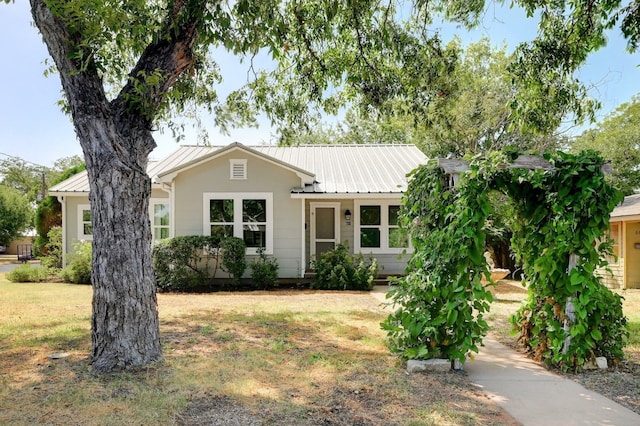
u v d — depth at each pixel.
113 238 4.70
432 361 4.82
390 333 5.18
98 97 4.68
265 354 5.38
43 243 16.70
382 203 14.22
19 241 37.69
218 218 13.00
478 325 4.90
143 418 3.45
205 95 8.13
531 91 7.63
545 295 5.27
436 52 7.77
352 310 8.78
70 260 13.99
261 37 5.84
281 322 7.49
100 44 4.67
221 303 9.79
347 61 7.99
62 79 4.68
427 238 5.23
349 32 7.79
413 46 7.61
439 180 5.14
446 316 4.80
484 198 4.72
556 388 4.31
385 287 13.00
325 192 12.77
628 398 4.03
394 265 14.13
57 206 16.98
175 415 3.52
